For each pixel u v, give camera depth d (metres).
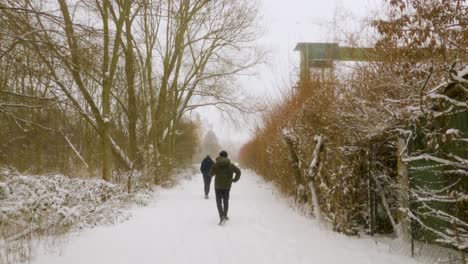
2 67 7.00
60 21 6.21
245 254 6.63
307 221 9.73
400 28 4.70
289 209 12.05
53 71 7.98
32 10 5.89
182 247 7.16
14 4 6.08
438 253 5.82
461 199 4.74
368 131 6.86
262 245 7.27
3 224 7.36
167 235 8.27
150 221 10.01
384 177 7.45
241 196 16.59
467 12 4.27
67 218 8.06
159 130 21.73
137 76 20.61
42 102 9.39
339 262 5.96
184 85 24.22
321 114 9.11
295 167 11.82
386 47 5.96
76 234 8.05
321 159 9.12
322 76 11.69
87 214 9.18
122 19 13.41
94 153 22.55
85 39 6.79
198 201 15.00
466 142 5.32
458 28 4.41
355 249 6.71
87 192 10.12
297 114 11.22
